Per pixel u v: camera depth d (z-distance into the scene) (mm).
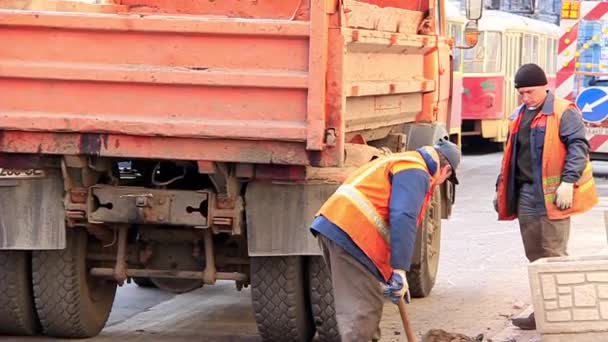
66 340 10688
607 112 23594
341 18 8977
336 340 10234
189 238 10297
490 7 50219
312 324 10508
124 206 9703
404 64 11758
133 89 9180
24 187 9867
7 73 9281
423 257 12531
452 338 10375
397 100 11555
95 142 9305
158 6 12547
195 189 9938
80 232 10375
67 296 10375
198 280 10547
